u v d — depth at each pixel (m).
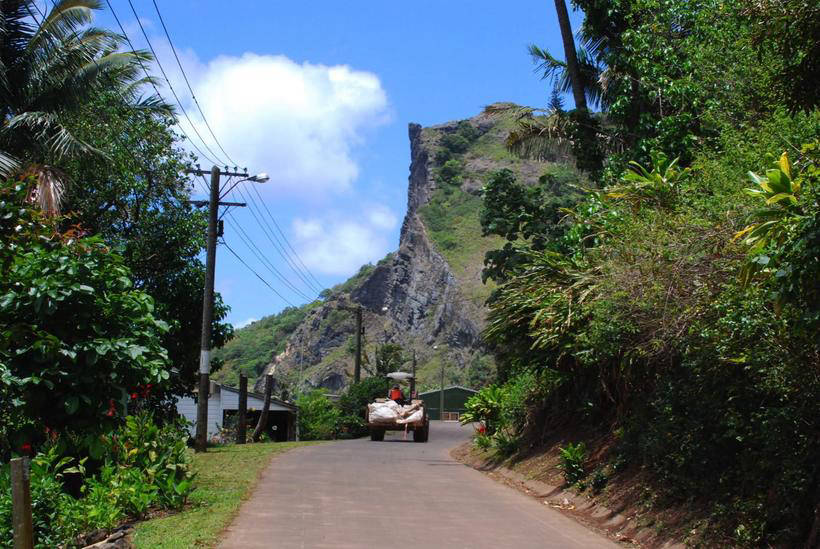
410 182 191.50
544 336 14.59
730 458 9.86
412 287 156.75
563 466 15.07
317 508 11.55
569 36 23.34
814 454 8.17
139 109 23.67
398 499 12.84
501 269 27.59
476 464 20.47
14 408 9.40
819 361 8.00
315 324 163.88
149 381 10.03
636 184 12.26
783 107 11.12
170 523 9.97
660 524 10.25
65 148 18.00
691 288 9.96
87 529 9.28
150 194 25.56
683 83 16.17
